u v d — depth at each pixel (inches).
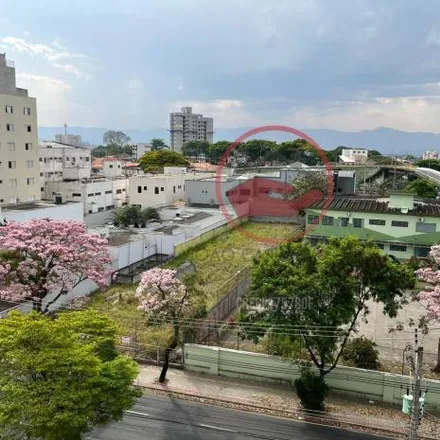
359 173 3363.7
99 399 478.6
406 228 1400.1
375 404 724.7
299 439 628.7
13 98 1827.0
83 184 2095.2
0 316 892.0
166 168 2871.6
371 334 949.2
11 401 426.6
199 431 641.6
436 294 763.4
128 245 1327.5
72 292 1092.5
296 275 691.4
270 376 788.0
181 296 800.3
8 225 960.9
